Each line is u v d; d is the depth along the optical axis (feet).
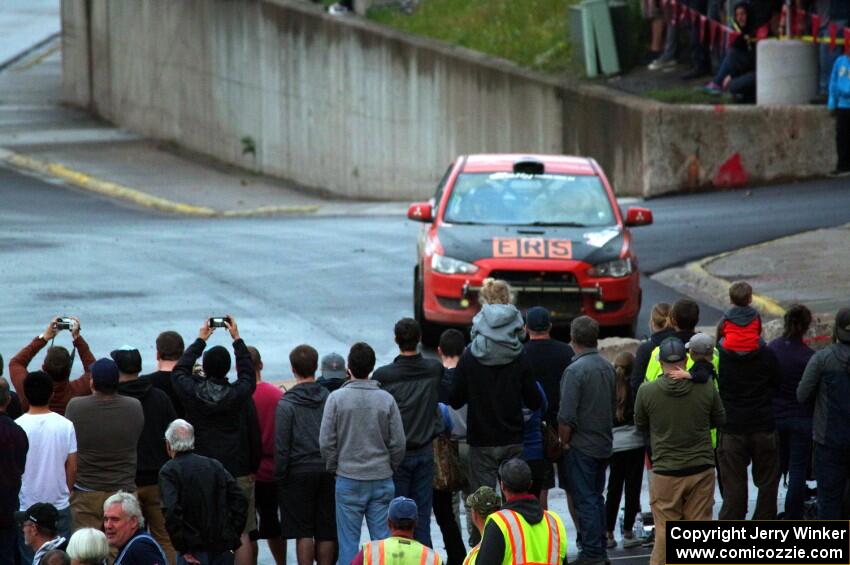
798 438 133.80
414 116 393.91
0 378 117.19
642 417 123.44
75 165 433.89
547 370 133.90
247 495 124.36
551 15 396.78
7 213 345.31
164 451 125.29
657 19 366.02
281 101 433.48
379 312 227.40
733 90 343.67
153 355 197.06
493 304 127.85
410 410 125.90
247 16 441.27
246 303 233.35
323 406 126.82
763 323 208.13
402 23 411.13
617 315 203.10
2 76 578.25
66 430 119.24
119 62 503.61
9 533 116.26
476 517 101.30
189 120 472.03
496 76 373.20
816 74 336.49
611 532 140.36
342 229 316.60
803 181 333.42
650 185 334.65
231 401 121.39
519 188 218.59
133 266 265.13
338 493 122.21
